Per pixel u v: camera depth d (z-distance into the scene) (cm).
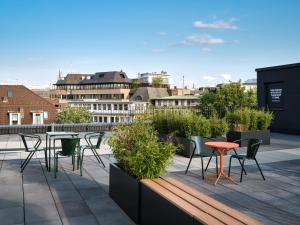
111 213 486
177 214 343
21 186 622
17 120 5766
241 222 305
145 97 9744
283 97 1683
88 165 822
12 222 448
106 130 1586
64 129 1538
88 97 11844
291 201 543
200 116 1027
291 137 1488
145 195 424
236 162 878
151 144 472
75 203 528
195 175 725
